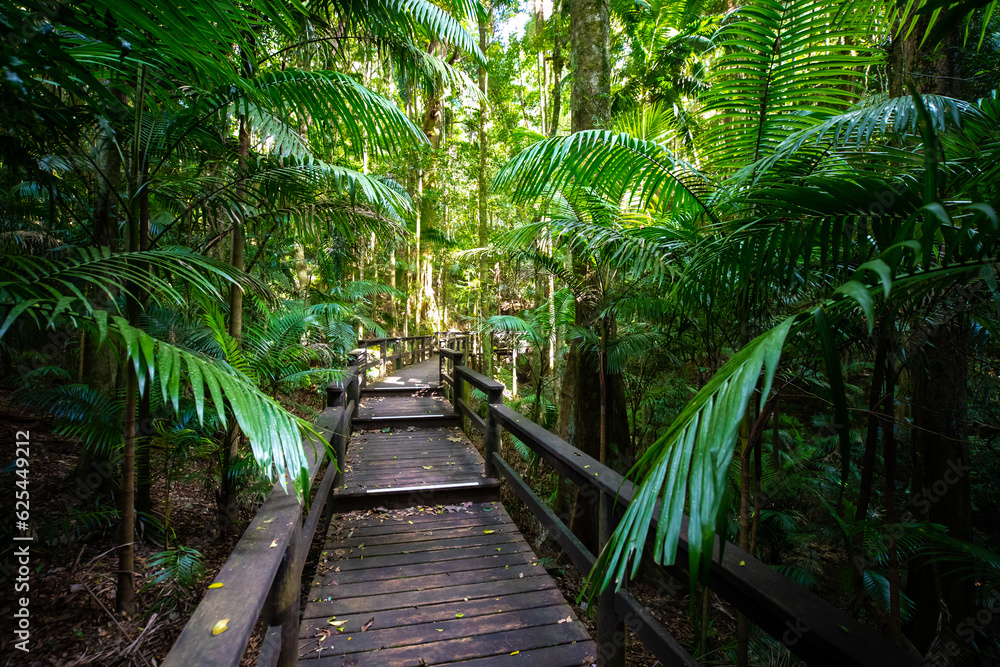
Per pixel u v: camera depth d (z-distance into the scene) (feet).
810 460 12.60
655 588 12.68
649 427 13.67
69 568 8.87
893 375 5.93
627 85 20.34
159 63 5.95
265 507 5.37
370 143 8.96
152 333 9.14
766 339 2.32
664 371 14.67
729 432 2.03
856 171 4.64
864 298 2.07
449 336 40.45
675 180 7.12
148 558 9.37
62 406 8.48
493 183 7.94
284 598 5.13
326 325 20.30
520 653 6.44
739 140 6.84
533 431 8.91
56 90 5.59
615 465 13.04
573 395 14.20
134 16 3.87
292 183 9.00
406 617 7.16
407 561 8.81
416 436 17.19
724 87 6.45
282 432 4.07
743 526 6.42
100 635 7.35
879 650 2.70
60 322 5.03
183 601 8.07
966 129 4.68
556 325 16.78
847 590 8.99
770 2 5.67
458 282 47.52
